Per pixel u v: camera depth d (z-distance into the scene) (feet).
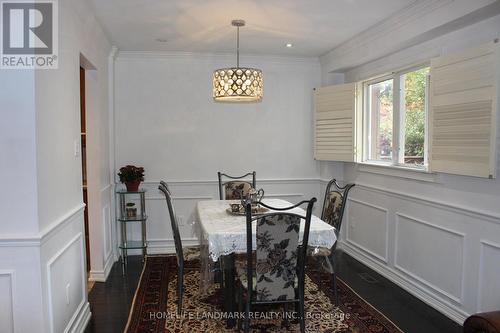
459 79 9.34
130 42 13.99
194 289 11.90
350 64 14.44
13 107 6.49
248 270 8.10
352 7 10.33
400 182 12.29
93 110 12.35
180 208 16.20
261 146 16.70
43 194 6.91
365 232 14.51
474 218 9.25
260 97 10.94
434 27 9.67
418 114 11.91
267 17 11.19
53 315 7.29
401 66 12.21
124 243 14.70
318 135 16.35
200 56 15.79
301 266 8.39
